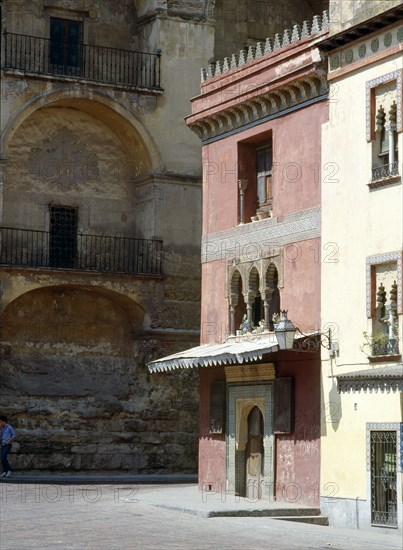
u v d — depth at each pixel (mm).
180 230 45844
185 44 46531
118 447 44531
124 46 46969
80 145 45875
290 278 32281
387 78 28797
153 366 36000
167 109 46062
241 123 34969
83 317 45188
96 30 46344
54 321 44688
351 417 29203
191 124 36844
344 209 30109
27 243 44250
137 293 44844
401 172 28188
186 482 41562
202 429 36188
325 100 31250
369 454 28375
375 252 28875
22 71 43531
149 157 45625
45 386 44062
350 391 28969
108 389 45000
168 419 45469
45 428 43719
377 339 28422
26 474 42812
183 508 29578
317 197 31328
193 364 33844
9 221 44344
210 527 26641
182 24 46531
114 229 46156
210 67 36562
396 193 28375
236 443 34188
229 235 35281
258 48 34156
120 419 44750
